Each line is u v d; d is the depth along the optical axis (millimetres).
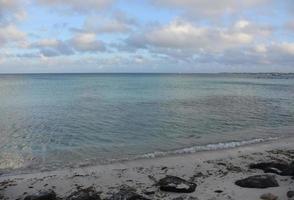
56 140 23000
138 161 17281
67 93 65562
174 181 12641
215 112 37500
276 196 11312
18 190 13094
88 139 23250
